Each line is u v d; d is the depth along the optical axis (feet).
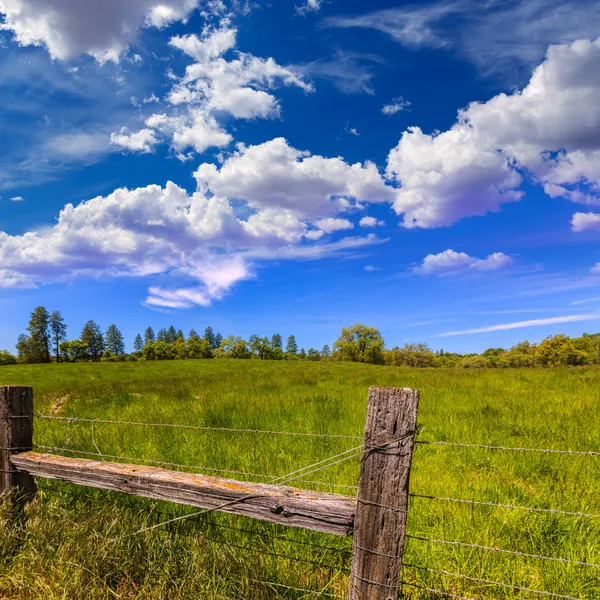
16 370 145.07
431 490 14.73
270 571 9.52
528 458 17.51
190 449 19.24
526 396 33.01
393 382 49.93
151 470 9.89
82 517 11.47
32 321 422.41
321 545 10.85
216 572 9.49
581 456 17.48
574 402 28.81
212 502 8.86
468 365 280.92
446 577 9.46
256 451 18.88
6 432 11.53
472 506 12.46
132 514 11.61
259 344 324.80
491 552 10.35
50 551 10.48
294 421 26.05
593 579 9.39
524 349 291.99
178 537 10.55
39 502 11.93
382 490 7.24
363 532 7.37
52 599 8.99
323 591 8.84
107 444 20.53
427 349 415.03
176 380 68.03
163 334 595.47
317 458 18.33
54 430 23.84
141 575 9.71
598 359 266.16
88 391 50.39
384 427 7.23
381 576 7.26
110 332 522.06
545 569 9.68
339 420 26.02
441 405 30.07
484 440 20.72
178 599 8.79
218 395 41.50
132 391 49.60
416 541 11.07
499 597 8.95
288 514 8.09
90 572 9.60
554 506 13.07
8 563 10.29
